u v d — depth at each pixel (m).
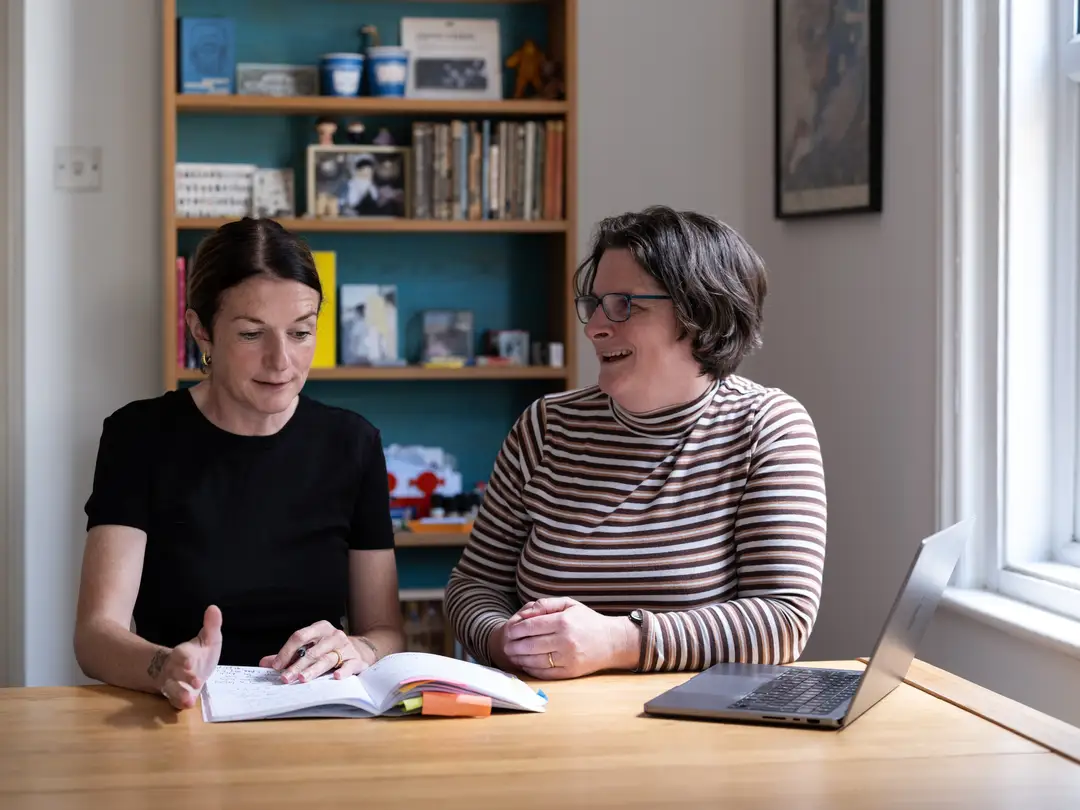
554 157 3.07
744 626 1.61
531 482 1.87
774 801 1.10
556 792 1.13
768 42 3.14
